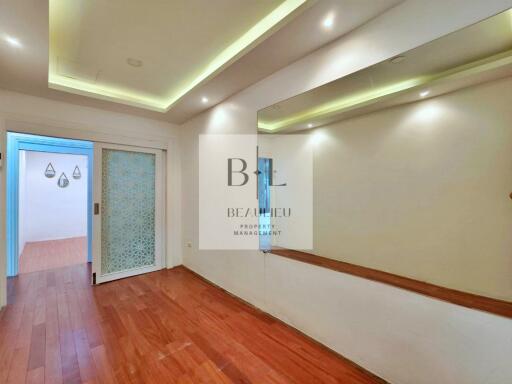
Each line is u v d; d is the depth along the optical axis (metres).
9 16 1.57
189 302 2.78
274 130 2.51
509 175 1.36
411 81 1.66
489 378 1.25
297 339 2.09
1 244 2.58
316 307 2.05
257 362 1.81
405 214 1.77
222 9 1.72
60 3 1.63
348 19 1.64
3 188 2.60
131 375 1.67
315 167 2.30
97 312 2.53
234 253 2.95
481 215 1.45
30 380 1.62
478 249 1.46
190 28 1.92
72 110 3.09
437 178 1.61
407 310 1.52
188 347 1.97
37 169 6.13
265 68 2.28
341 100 2.07
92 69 2.54
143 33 1.98
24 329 2.20
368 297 1.71
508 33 1.27
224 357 1.86
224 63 2.29
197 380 1.63
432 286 1.58
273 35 1.80
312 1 1.48
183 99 3.00
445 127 1.56
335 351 1.91
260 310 2.59
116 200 3.51
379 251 1.91
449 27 1.36
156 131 3.82
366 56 1.69
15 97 2.71
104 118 3.34
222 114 3.07
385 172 1.87
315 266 2.06
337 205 2.17
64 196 6.51
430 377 1.44
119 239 3.54
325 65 1.93
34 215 6.09
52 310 2.56
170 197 3.97
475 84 1.43
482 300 1.37
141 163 3.74
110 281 3.40
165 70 2.58
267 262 2.52
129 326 2.27
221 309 2.62
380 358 1.65
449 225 1.57
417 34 1.46
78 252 5.02
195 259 3.72
